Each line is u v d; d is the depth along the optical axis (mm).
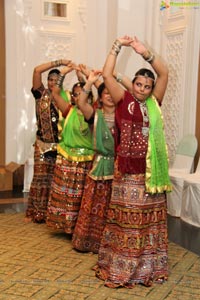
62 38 5590
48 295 2510
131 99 2533
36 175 3961
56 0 5500
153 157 2543
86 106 2969
